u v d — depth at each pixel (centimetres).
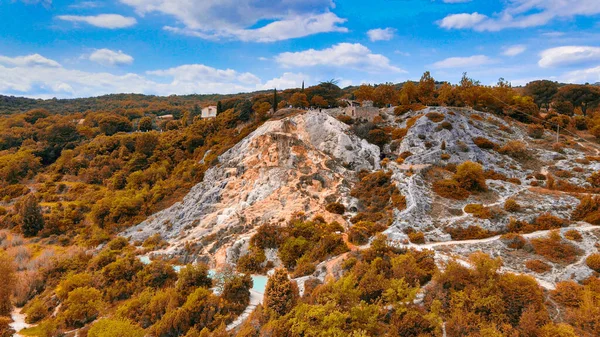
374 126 7312
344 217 5044
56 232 6975
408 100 8625
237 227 5134
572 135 7119
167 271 4381
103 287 4434
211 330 3278
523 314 2606
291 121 7156
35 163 10306
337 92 11581
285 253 4306
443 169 5688
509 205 4491
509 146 6150
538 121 7562
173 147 9888
